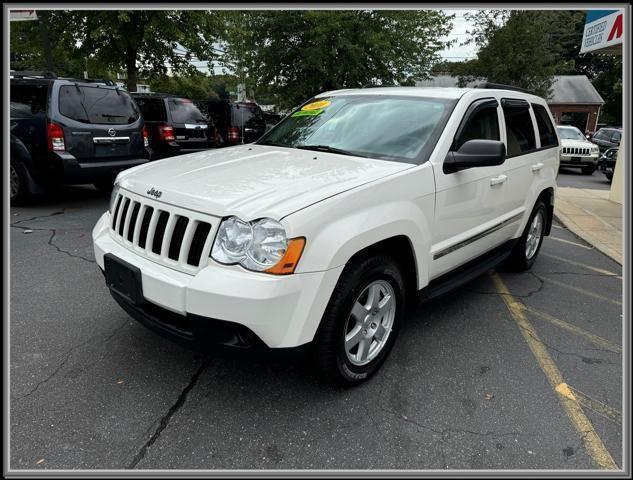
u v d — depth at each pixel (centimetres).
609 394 296
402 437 250
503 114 419
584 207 941
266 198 246
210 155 356
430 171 314
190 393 277
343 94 421
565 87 4094
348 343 275
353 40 1567
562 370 322
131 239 285
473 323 389
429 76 1806
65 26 1341
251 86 1780
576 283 498
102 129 719
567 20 2531
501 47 2420
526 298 449
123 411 260
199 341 243
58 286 428
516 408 278
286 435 247
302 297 236
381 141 344
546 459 240
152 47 1423
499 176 398
